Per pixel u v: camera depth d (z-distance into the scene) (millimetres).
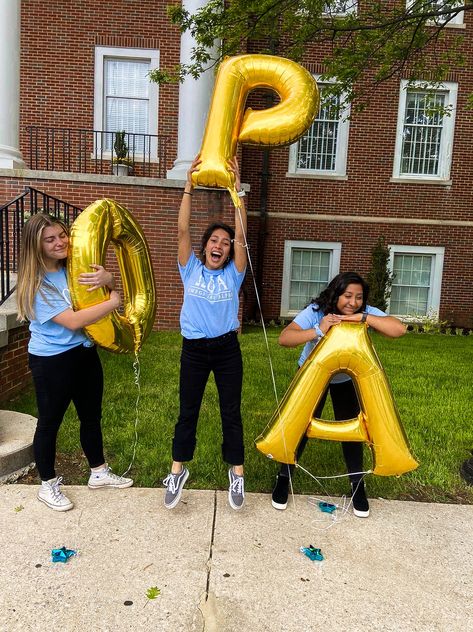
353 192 11125
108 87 10156
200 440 3771
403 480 3344
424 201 11203
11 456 3141
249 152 10844
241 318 9188
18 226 5102
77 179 8125
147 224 8312
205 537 2580
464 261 11414
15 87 8297
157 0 9883
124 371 5578
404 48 6969
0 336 4188
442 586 2271
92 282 2545
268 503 2957
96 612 2031
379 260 10977
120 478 3074
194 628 1967
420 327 11234
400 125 10977
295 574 2312
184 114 8625
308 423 2678
